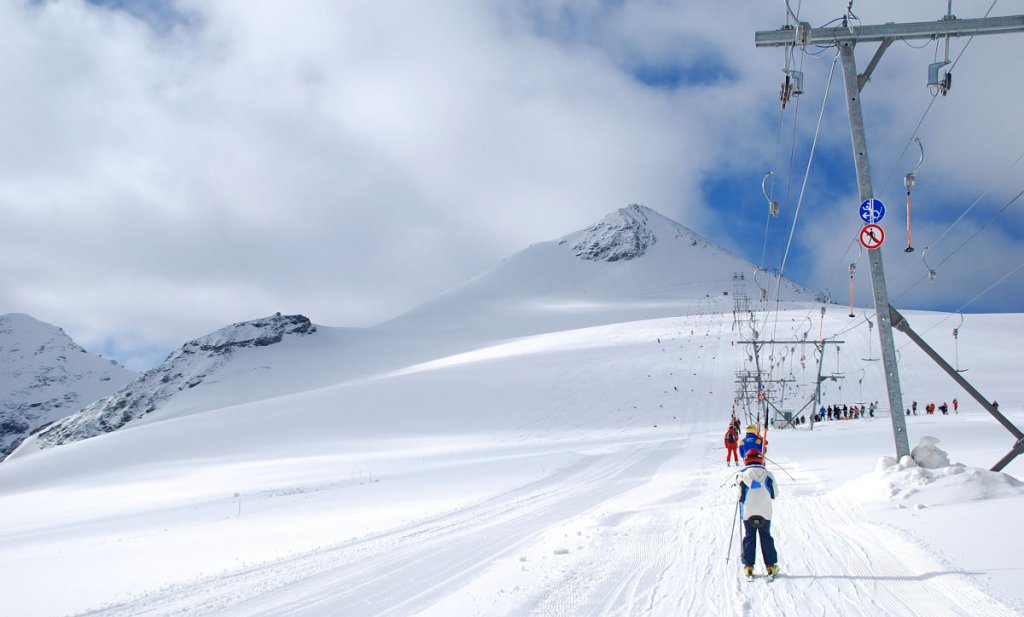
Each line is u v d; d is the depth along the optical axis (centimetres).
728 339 8544
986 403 1346
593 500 1678
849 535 945
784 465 2030
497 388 7231
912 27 1233
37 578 1305
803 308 16550
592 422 5888
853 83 1278
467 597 773
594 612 673
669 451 3184
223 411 9481
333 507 2147
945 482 1133
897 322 1317
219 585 1018
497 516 1527
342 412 7431
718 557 893
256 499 2975
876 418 5297
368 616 752
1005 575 680
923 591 657
